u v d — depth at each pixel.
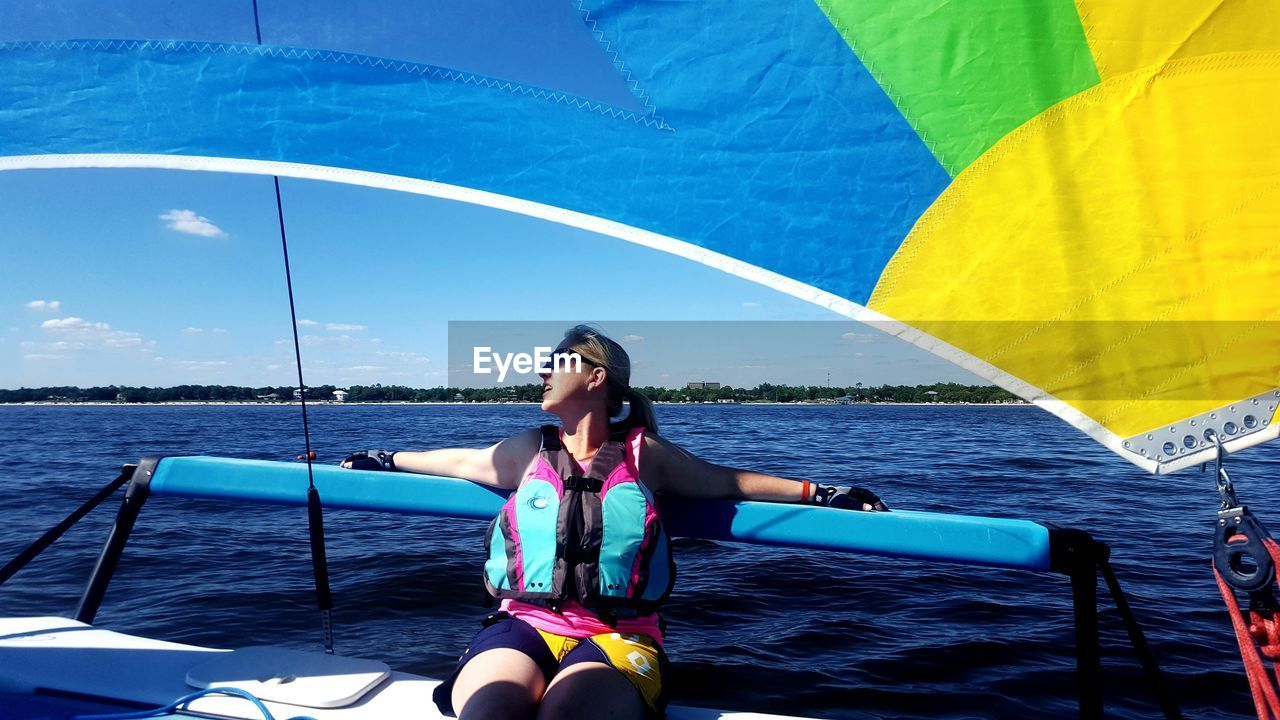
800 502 2.00
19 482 13.20
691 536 2.01
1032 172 1.47
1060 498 10.91
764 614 5.06
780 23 1.56
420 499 2.14
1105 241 1.45
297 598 5.53
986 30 1.47
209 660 2.10
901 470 14.43
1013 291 1.49
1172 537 7.83
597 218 1.66
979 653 4.29
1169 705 1.59
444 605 5.34
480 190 1.71
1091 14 1.42
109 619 5.13
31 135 1.83
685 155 1.62
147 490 2.35
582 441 2.03
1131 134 1.42
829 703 3.67
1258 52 1.36
